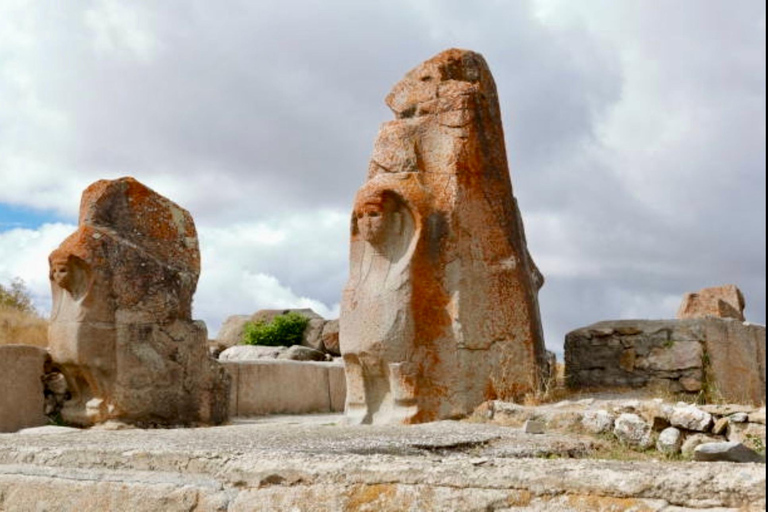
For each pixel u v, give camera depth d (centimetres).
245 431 747
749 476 407
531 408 871
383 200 938
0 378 1109
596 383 1066
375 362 918
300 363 1464
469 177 965
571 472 439
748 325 1104
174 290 1162
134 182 1172
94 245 1107
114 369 1105
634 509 419
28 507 575
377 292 927
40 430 978
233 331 2183
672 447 790
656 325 1052
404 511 461
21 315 2389
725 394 1038
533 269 1126
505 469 453
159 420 1131
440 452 654
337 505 476
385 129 988
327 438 666
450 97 980
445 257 938
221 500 507
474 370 926
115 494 545
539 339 1009
